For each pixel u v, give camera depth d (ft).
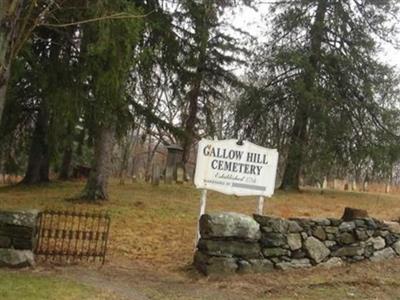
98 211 45.44
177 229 40.45
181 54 54.80
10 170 70.54
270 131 74.23
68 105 43.19
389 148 69.87
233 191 31.99
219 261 27.96
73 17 38.55
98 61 41.14
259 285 26.53
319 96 68.90
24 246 25.89
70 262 27.71
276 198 64.13
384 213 55.52
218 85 83.82
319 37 73.31
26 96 57.41
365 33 72.69
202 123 85.40
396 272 30.07
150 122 53.52
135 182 80.79
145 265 29.48
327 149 70.95
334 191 82.33
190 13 53.47
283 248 29.43
